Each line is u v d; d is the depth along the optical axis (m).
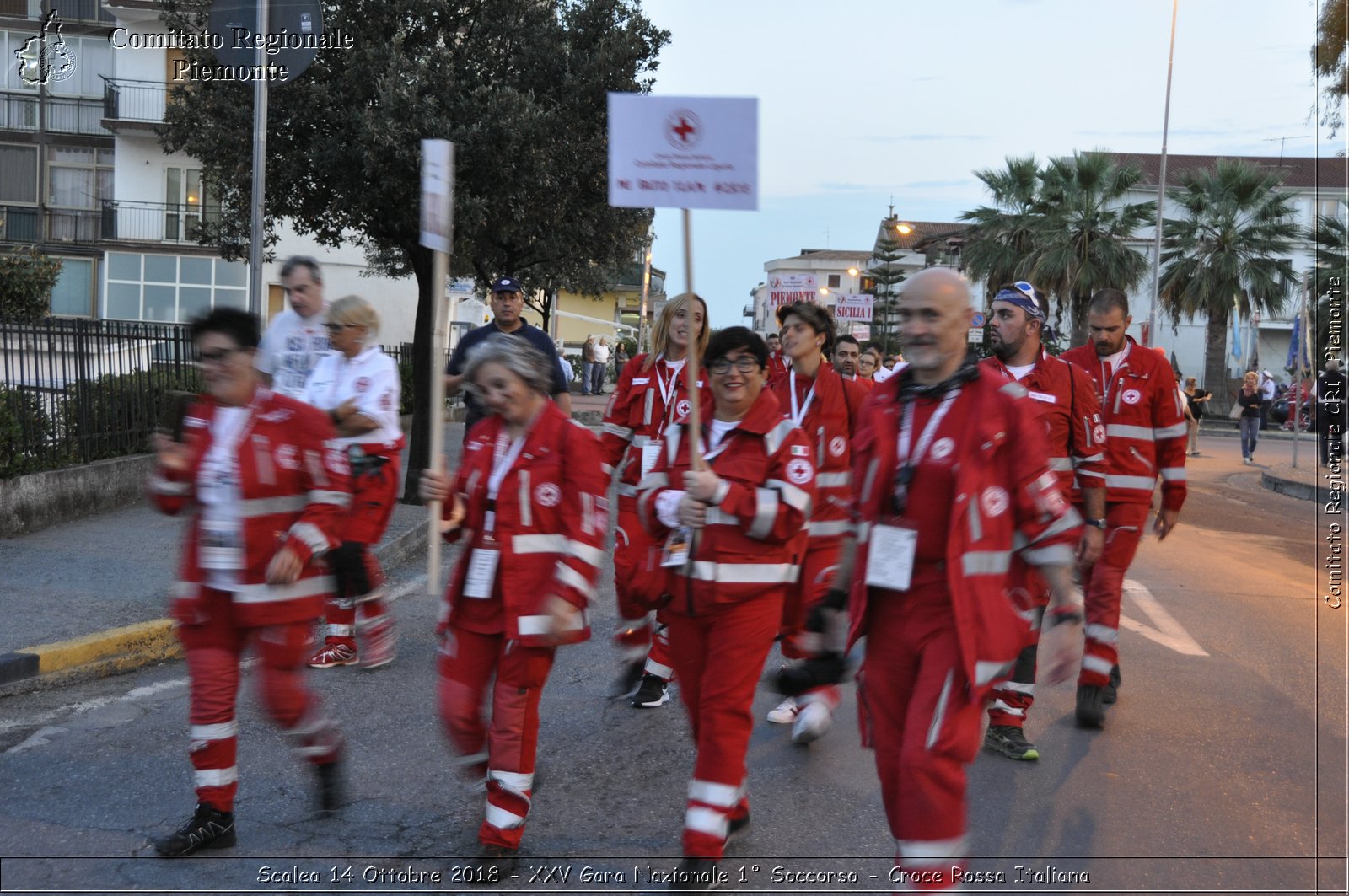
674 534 4.20
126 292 33.06
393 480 6.65
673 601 4.17
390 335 32.69
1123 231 38.81
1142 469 6.27
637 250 18.52
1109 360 6.41
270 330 6.72
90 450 11.26
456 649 4.22
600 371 45.22
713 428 4.26
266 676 4.25
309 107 12.12
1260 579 11.09
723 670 4.08
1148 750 5.69
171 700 6.10
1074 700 6.59
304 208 12.88
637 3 14.09
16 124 34.00
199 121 12.95
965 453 3.47
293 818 4.55
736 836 4.53
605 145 13.33
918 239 74.94
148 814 4.56
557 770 5.21
